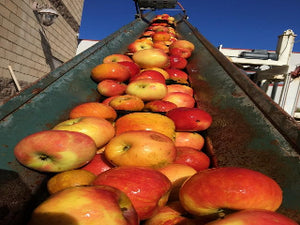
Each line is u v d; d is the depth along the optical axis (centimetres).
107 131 151
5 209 103
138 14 855
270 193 84
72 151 117
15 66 716
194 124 176
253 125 160
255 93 188
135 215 89
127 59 328
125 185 97
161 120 166
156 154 124
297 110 1556
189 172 129
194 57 407
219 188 84
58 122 184
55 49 1008
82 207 80
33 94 188
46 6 822
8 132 144
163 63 325
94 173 134
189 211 94
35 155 117
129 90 232
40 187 125
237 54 1003
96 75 261
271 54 984
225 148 163
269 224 70
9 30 667
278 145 131
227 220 74
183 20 863
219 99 226
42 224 79
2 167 121
